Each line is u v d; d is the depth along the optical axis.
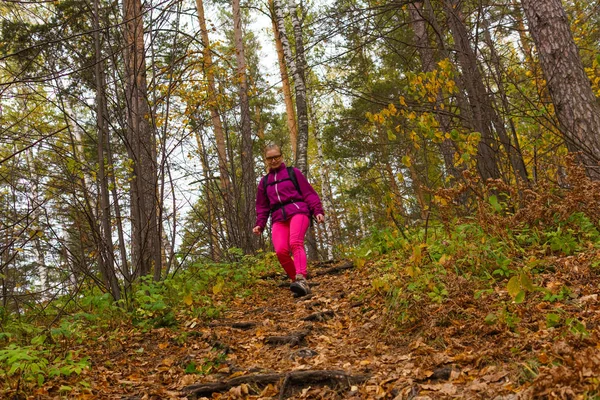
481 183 5.85
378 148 16.78
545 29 6.12
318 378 3.06
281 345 3.99
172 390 3.24
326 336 4.10
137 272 6.07
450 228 5.32
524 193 5.27
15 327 4.13
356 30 7.69
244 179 10.05
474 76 6.15
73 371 3.51
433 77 5.62
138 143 6.05
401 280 4.44
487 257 4.47
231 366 3.54
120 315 4.96
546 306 3.46
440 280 4.20
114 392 3.27
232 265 7.23
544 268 4.21
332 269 7.17
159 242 5.96
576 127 5.82
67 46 5.80
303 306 5.22
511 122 5.99
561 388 2.12
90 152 12.42
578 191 4.61
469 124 6.32
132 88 6.08
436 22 6.70
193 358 3.81
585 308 3.27
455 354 3.12
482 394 2.45
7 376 3.14
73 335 4.26
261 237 9.80
